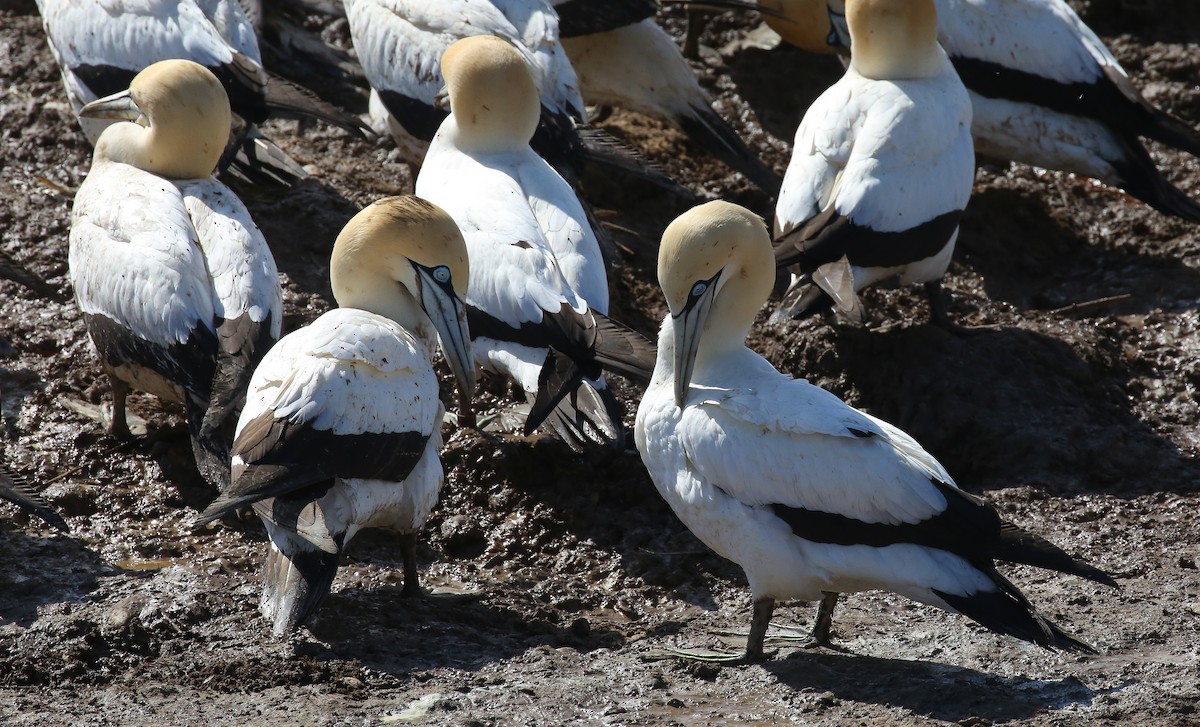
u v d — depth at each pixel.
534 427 12.03
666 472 10.53
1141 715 9.43
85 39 16.30
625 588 12.02
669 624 11.35
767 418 9.95
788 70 20.77
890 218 14.10
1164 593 11.73
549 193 14.05
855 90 14.90
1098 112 17.66
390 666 10.38
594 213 17.06
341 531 10.37
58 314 15.20
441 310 12.02
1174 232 18.16
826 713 9.62
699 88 18.19
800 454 9.84
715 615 11.61
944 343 15.13
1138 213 18.53
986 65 17.64
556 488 13.09
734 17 21.98
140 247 12.52
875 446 9.72
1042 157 18.00
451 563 12.34
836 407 10.01
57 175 17.36
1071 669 10.23
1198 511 13.24
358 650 10.55
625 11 17.34
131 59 16.05
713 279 10.53
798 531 9.93
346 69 19.67
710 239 10.44
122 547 12.05
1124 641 10.79
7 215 16.50
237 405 11.56
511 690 9.93
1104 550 12.64
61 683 10.01
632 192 18.05
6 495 10.88
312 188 17.28
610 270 16.47
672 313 10.62
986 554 9.38
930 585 9.53
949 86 15.00
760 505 10.02
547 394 12.20
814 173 14.67
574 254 13.55
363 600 11.30
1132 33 22.19
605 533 12.70
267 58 19.45
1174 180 19.41
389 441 10.59
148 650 10.53
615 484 13.22
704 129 18.03
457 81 14.41
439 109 16.25
